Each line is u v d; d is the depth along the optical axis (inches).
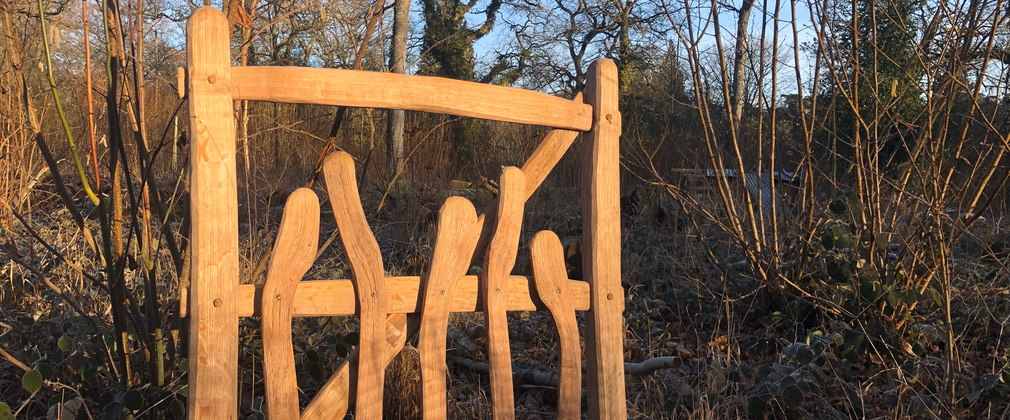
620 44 578.9
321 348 123.5
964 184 127.0
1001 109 151.5
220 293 67.9
